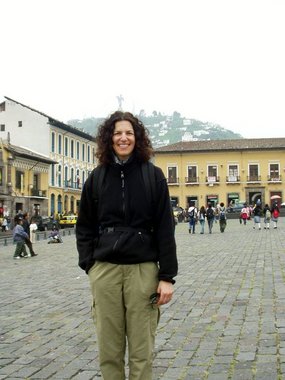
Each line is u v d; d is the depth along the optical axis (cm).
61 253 2114
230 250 1869
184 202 7388
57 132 6188
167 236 367
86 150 7162
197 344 610
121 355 371
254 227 3459
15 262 1811
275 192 7212
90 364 553
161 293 361
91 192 380
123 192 371
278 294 910
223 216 3128
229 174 7325
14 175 5169
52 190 6028
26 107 5978
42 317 809
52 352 603
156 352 584
